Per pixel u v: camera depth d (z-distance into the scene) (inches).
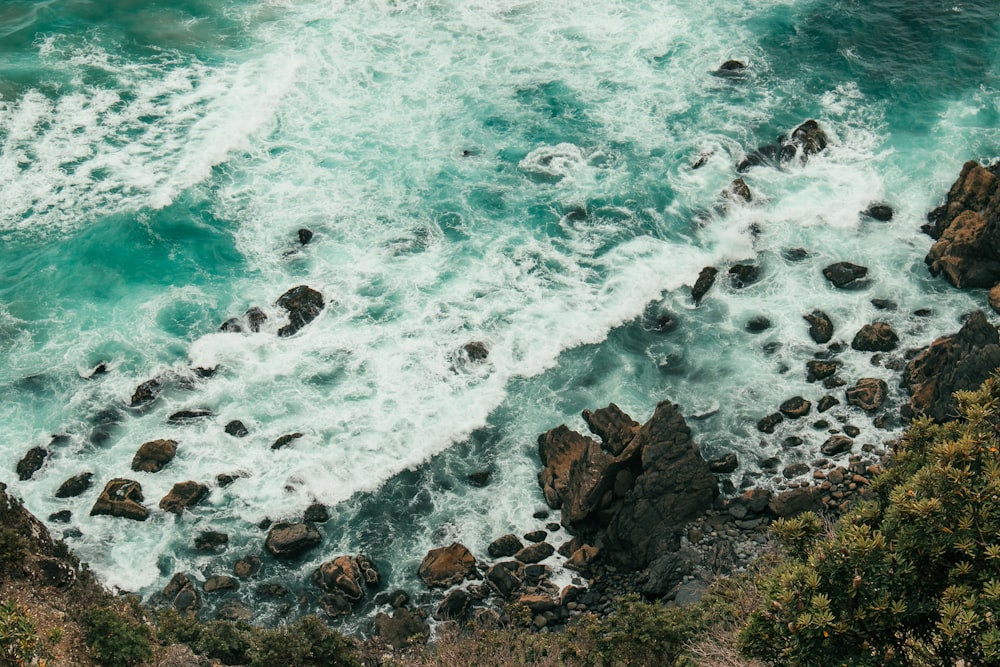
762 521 1198.3
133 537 1212.5
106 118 1768.0
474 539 1225.4
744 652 623.5
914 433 714.2
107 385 1384.1
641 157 1771.7
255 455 1310.3
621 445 1275.8
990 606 539.2
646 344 1465.3
